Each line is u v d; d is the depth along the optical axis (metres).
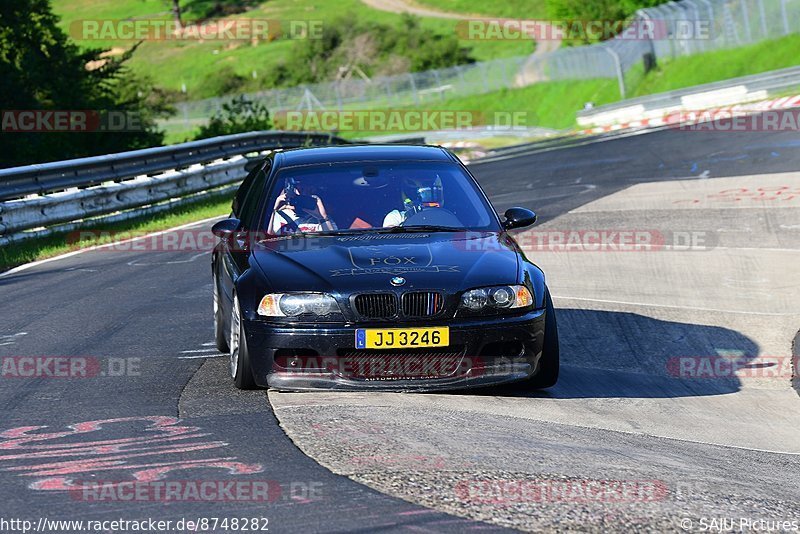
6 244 48.31
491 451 16.67
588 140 107.00
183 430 17.92
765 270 36.50
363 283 19.94
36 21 125.62
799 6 158.12
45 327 29.05
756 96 123.00
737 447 18.50
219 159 79.00
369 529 12.92
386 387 19.73
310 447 16.70
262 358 20.03
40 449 16.88
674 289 34.09
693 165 69.44
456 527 13.02
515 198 62.06
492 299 20.11
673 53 185.50
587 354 26.12
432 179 23.98
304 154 25.31
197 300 33.28
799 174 59.38
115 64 136.50
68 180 55.12
